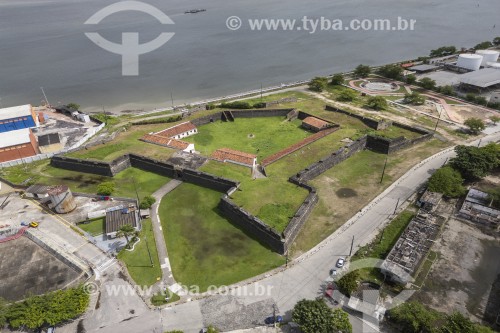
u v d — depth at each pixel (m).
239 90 185.88
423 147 114.31
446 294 63.25
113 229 77.38
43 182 98.62
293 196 86.88
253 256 72.69
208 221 82.69
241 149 115.88
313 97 162.38
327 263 70.31
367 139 113.56
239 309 61.72
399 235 76.31
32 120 134.00
